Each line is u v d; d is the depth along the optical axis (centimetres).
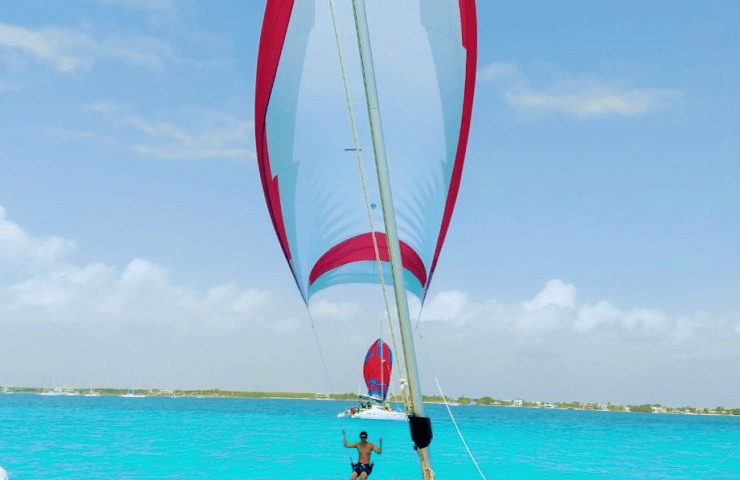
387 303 623
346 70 1157
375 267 1292
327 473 2742
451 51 1152
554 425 10575
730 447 5231
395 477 2695
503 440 5794
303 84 1169
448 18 1127
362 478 1496
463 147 1233
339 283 1337
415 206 1224
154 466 2788
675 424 13788
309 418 9919
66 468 2606
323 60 1155
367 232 1260
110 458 3025
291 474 2684
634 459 4009
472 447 4781
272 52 1151
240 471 2738
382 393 6700
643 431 8781
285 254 1392
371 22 1131
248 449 3797
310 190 1250
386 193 612
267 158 1262
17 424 5559
